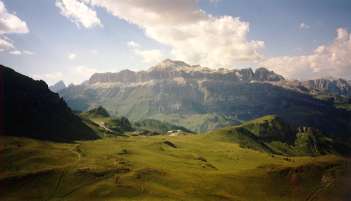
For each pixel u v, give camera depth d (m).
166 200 179.88
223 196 199.00
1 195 180.62
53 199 177.62
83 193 184.50
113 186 192.25
